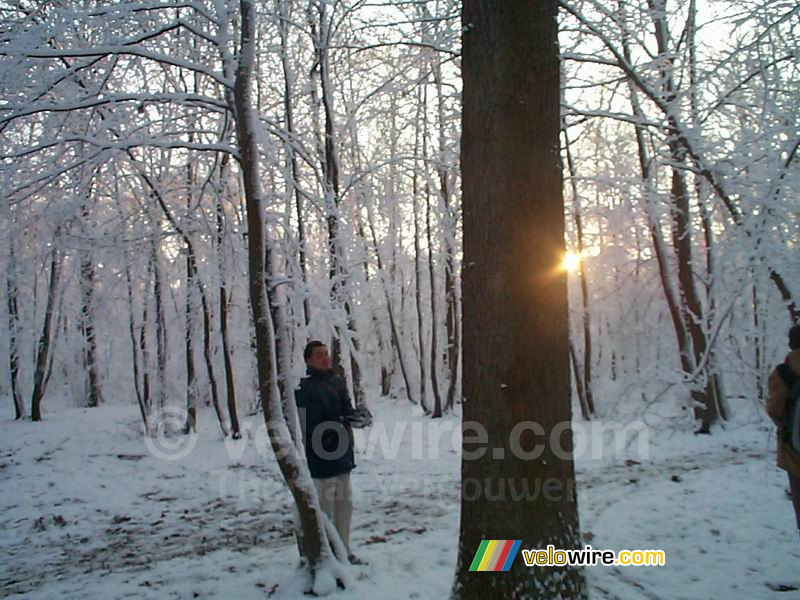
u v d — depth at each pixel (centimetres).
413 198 1931
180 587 514
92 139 628
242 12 530
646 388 780
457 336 1883
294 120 1306
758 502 713
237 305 1639
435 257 1978
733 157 738
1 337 2016
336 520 540
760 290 726
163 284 1595
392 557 558
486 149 365
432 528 672
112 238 911
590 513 709
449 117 1298
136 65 770
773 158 711
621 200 1238
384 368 2614
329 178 1244
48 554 669
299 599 461
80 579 568
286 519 761
